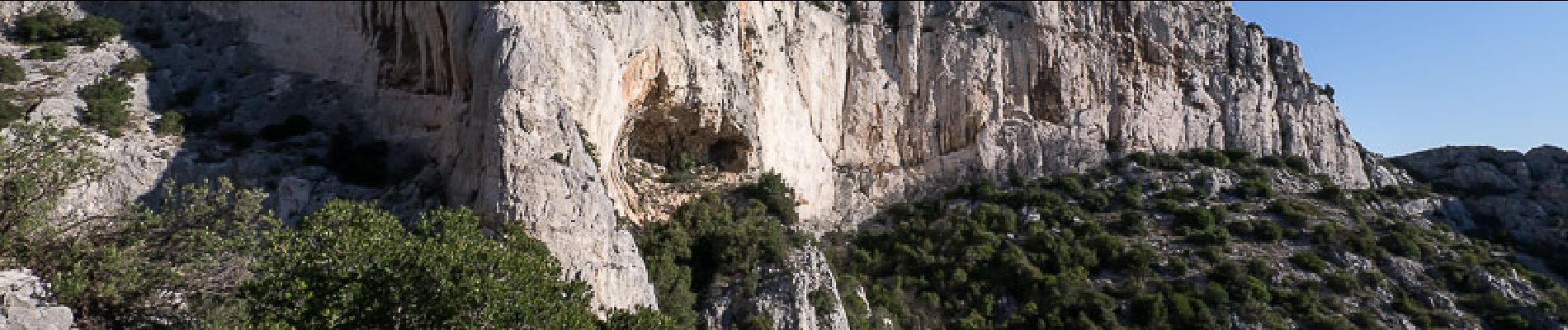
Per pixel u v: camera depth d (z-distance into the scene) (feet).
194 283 82.74
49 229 79.51
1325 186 221.66
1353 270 183.93
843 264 185.16
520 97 132.36
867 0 239.71
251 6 182.29
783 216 172.35
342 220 88.63
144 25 179.52
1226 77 250.16
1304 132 250.37
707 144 182.39
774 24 206.08
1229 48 257.55
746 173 180.55
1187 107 242.58
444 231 92.38
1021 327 165.17
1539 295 182.70
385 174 149.89
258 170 142.51
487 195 123.44
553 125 133.69
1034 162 224.33
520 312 82.84
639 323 99.81
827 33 224.12
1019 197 209.36
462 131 138.62
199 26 178.70
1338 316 167.94
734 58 184.44
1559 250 208.44
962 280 177.17
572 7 152.46
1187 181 220.02
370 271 82.07
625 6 161.48
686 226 160.97
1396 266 186.09
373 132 160.45
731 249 152.97
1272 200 213.46
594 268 122.93
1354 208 214.28
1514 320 170.30
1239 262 184.44
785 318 141.18
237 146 150.30
